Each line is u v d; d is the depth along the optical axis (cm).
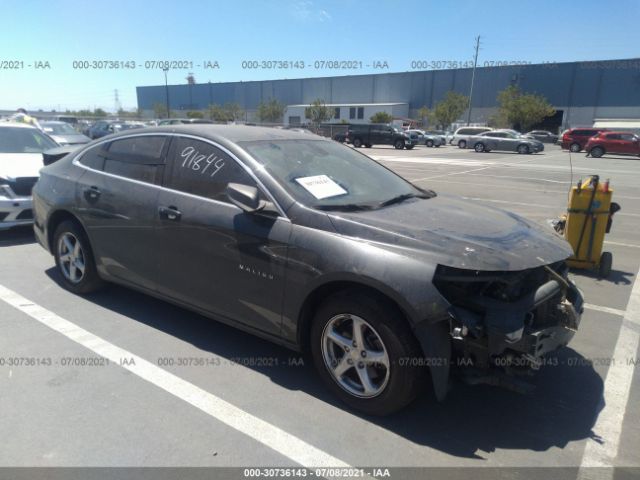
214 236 337
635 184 1544
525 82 6303
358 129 3900
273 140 380
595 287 542
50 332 392
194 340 385
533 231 338
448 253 272
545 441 276
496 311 265
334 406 303
